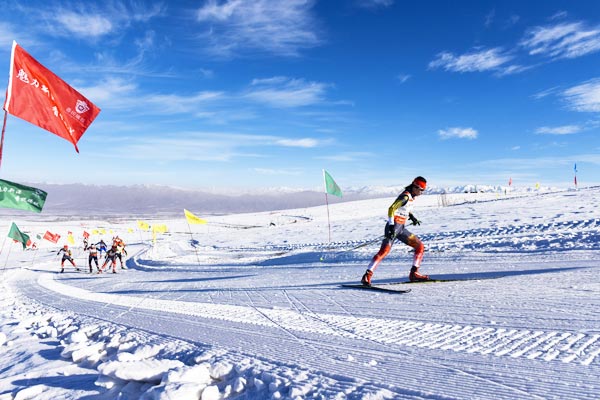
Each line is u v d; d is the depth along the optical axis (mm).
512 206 28234
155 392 2621
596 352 3033
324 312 5371
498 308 4695
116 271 21500
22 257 39250
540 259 8773
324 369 3061
